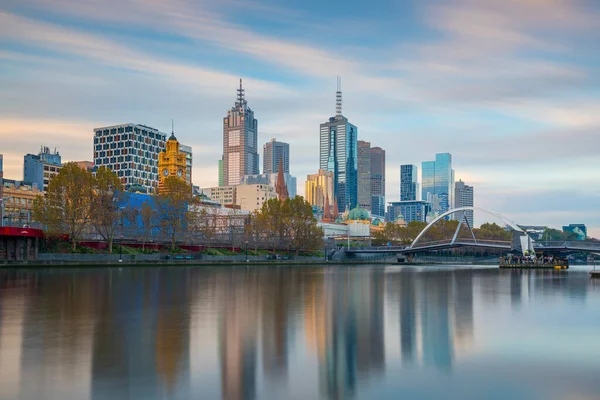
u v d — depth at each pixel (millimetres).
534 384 24000
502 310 47531
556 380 24578
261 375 24906
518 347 31047
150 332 34969
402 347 30797
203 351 29500
